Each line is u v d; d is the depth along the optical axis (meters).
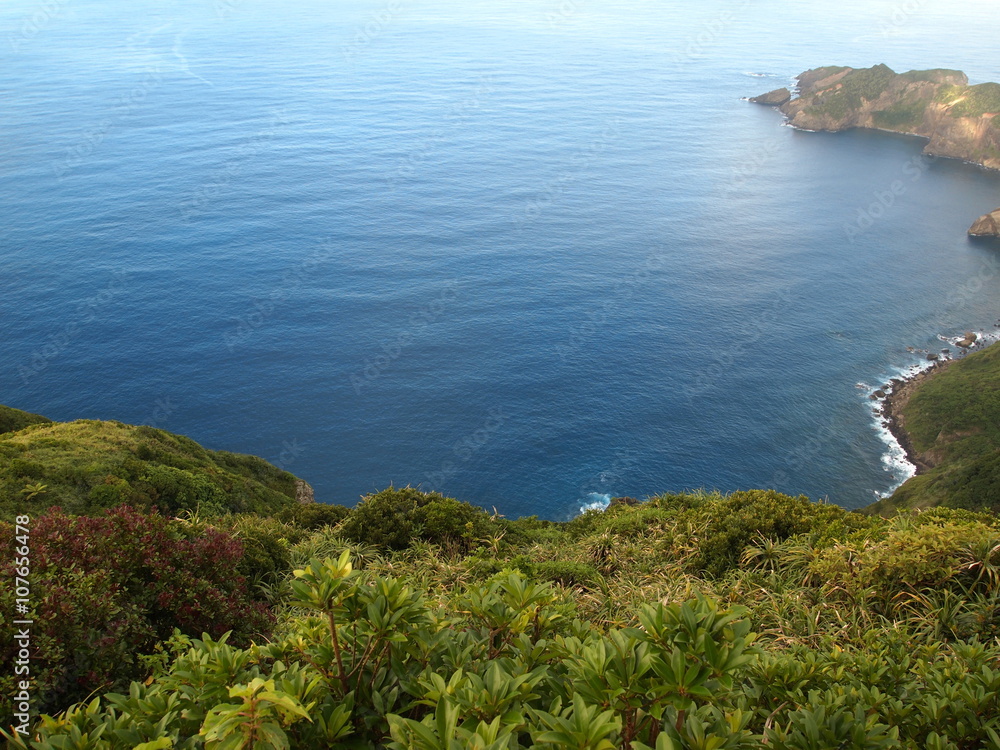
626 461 87.88
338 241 165.50
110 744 3.67
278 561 14.39
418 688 3.87
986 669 5.94
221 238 164.38
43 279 137.88
